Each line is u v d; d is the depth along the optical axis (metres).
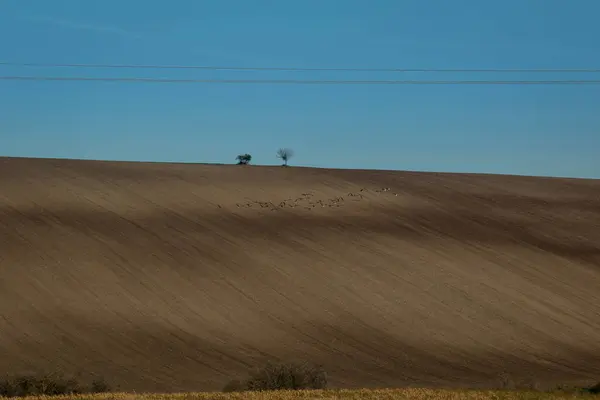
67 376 156.75
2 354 196.62
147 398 110.88
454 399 114.12
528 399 117.81
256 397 111.38
